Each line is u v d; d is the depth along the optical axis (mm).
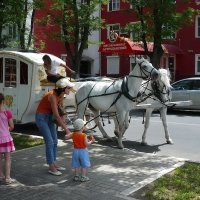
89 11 25531
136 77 11164
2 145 7840
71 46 32188
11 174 8539
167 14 24641
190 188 7711
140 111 22312
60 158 10008
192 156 11016
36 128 15414
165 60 36188
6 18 15055
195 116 20062
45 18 26766
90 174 8594
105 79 14422
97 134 14133
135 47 29016
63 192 7410
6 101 14266
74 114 14125
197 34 35500
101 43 29016
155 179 8242
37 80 13570
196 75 35531
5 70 14227
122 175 8531
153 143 12797
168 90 12109
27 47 24375
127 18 38000
